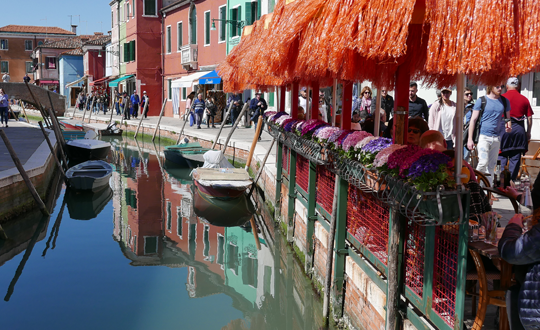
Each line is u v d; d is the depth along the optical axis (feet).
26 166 41.83
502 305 11.02
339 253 18.76
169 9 121.29
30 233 36.06
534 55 8.42
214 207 43.06
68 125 102.17
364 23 11.05
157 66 133.08
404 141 14.57
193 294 24.82
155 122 104.94
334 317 18.99
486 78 13.09
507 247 9.79
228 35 93.97
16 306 23.43
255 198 45.60
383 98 29.50
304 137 24.63
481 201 11.18
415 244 13.32
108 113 149.07
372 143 15.07
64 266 29.09
